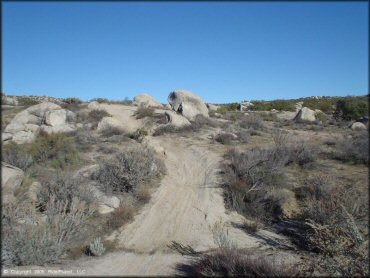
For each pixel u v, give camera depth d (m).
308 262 8.64
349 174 16.77
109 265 9.08
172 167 18.33
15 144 18.64
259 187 14.66
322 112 37.12
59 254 9.34
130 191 14.55
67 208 12.04
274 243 10.90
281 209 13.52
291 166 18.25
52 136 19.84
